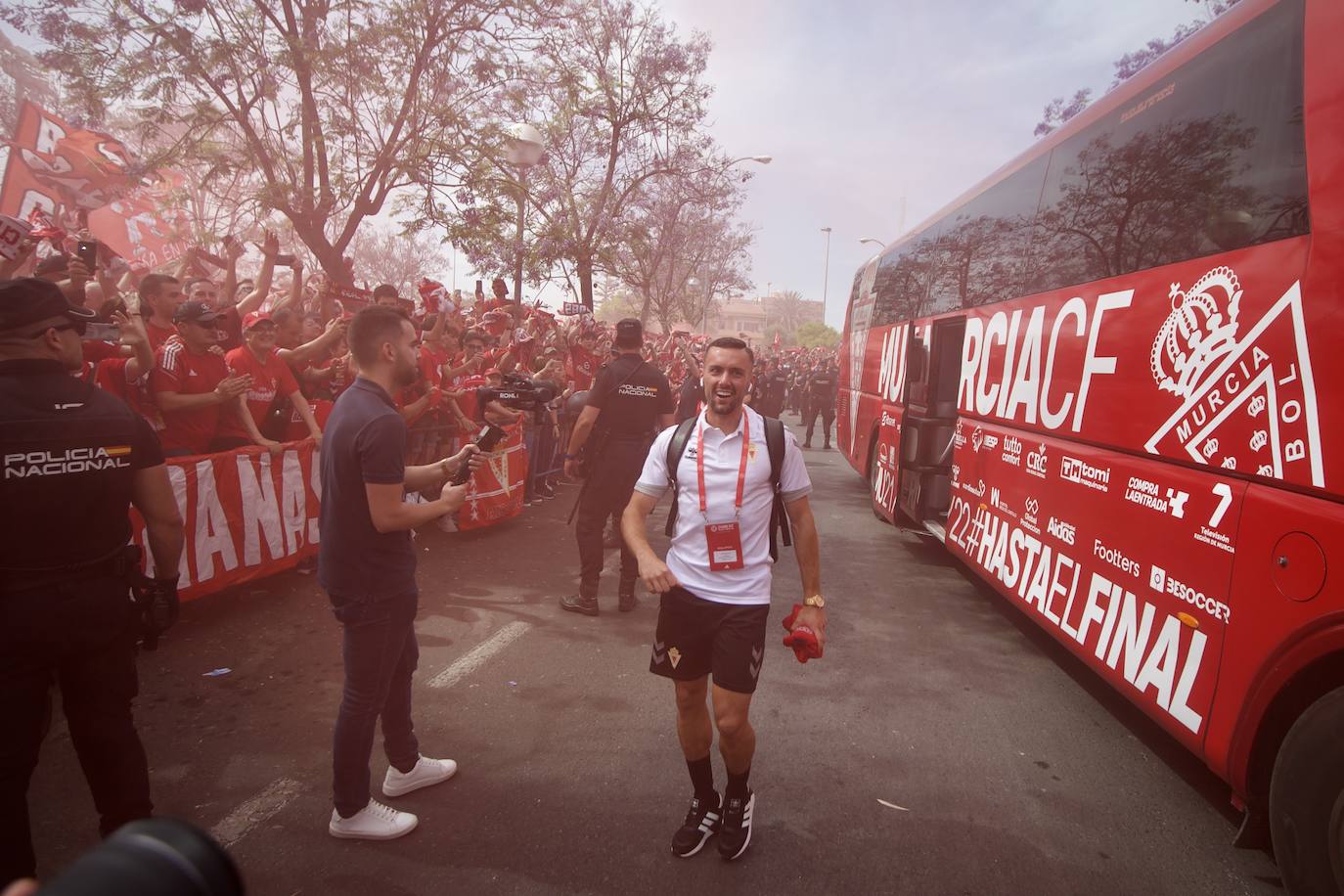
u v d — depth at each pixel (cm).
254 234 1089
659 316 2478
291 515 552
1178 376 331
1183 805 331
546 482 968
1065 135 479
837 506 1028
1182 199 344
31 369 220
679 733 288
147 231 1314
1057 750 375
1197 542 309
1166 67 373
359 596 272
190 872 43
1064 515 430
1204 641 302
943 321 701
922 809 321
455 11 991
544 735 368
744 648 270
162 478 250
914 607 593
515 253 1277
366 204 1037
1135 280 374
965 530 599
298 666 428
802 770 347
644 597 579
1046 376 469
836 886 271
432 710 389
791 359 2855
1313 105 269
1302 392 261
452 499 282
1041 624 452
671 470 283
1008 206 564
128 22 893
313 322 723
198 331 480
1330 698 243
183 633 466
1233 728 282
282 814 300
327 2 966
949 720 403
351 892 260
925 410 750
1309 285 261
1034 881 279
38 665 221
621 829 299
